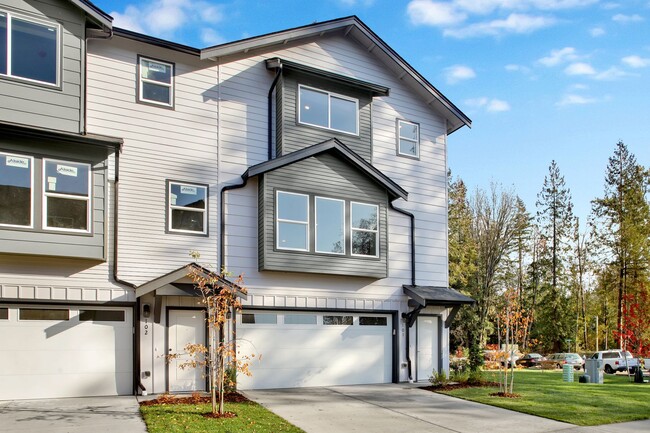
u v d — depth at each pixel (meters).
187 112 14.92
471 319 35.53
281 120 15.88
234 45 15.44
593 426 11.24
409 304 17.80
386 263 16.94
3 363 12.10
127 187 13.81
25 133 12.15
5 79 12.16
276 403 12.68
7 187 11.99
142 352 13.31
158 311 13.45
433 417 11.67
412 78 18.84
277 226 15.17
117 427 9.53
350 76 17.94
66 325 12.78
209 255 14.65
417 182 18.81
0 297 12.05
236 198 15.26
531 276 50.09
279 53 16.67
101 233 12.84
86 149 12.92
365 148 17.50
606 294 41.59
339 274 15.99
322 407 12.41
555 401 13.77
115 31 13.88
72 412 10.78
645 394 15.89
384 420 11.23
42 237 12.16
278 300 15.44
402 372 17.38
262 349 15.12
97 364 12.97
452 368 19.69
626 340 23.64
